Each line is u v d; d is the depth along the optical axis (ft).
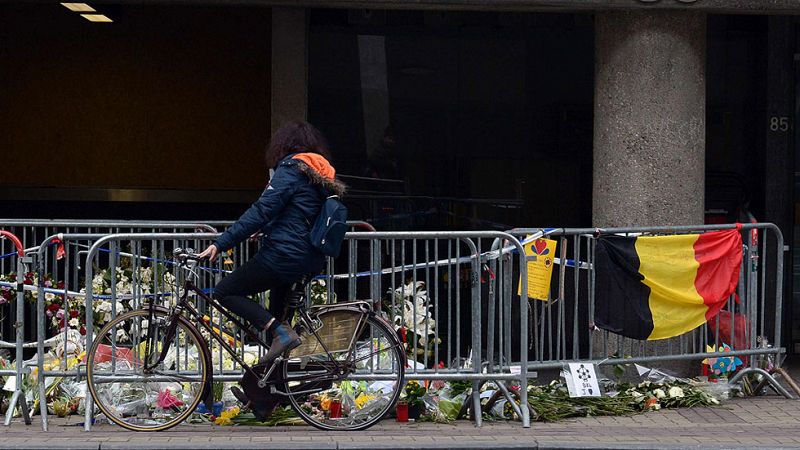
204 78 106.93
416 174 94.12
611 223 81.46
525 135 94.12
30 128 107.24
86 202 107.86
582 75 93.76
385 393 65.57
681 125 80.84
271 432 62.28
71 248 72.95
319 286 71.00
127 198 107.65
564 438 59.98
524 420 64.64
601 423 66.59
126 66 107.04
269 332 62.23
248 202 107.76
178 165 107.55
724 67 95.04
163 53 106.93
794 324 96.63
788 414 70.18
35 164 107.65
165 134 107.34
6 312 73.61
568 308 75.00
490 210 94.38
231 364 65.46
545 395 70.90
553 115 94.02
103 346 63.21
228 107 107.14
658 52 80.59
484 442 58.03
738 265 75.25
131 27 106.63
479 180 94.32
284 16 88.99
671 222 80.79
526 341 65.98
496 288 68.95
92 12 101.04
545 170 94.22
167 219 107.86
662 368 80.18
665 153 80.69
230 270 70.54
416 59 93.56
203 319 62.49
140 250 66.74
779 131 95.04
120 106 107.24
